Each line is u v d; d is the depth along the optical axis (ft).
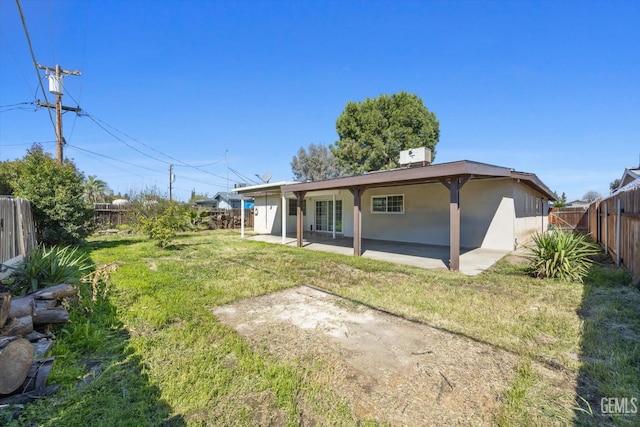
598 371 7.85
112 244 35.09
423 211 35.22
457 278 18.34
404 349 9.29
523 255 26.78
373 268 21.36
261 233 51.78
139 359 8.56
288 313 12.55
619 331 10.32
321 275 19.48
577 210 56.34
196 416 6.27
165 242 32.09
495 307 13.03
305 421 6.17
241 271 20.68
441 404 6.68
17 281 12.59
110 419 6.06
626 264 19.67
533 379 7.58
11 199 18.34
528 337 10.05
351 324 11.34
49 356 8.25
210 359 8.56
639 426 5.85
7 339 6.74
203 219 60.18
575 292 15.02
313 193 46.37
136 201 45.16
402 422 6.12
